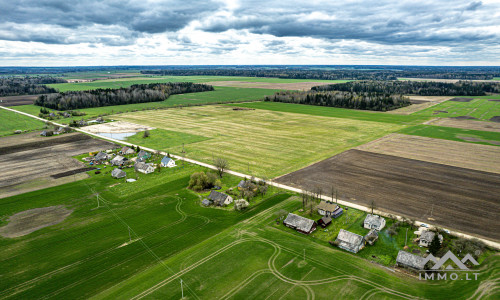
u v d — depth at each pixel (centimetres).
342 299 4597
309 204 7475
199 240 6219
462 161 10575
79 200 7988
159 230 6600
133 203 7844
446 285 4862
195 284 4938
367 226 6581
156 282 4994
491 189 8275
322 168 10050
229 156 11412
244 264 5425
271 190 8538
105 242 6162
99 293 4762
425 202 7606
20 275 5200
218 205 7762
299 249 5872
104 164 10744
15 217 7106
